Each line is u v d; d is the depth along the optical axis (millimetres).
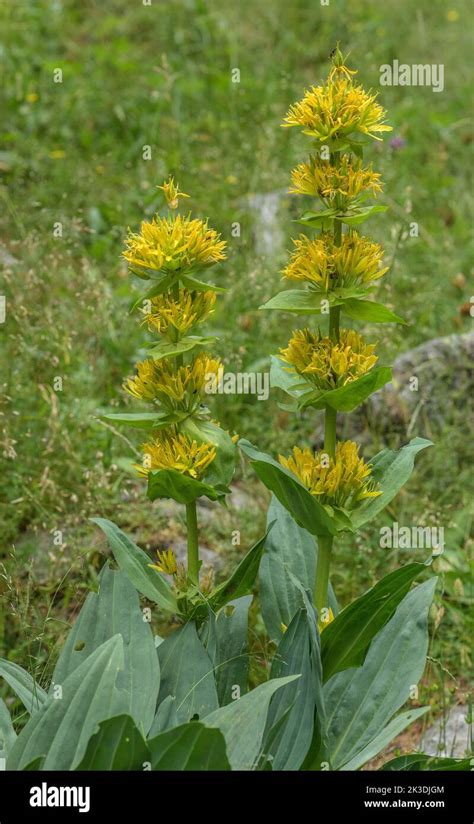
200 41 7512
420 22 7508
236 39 7500
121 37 7625
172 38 7484
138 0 8000
